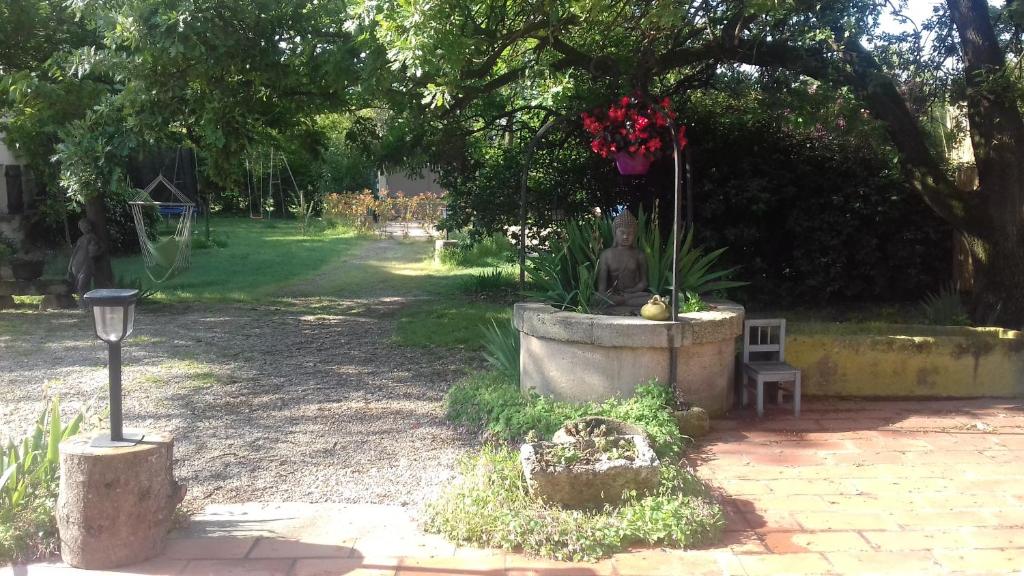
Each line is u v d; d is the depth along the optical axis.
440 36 6.45
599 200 11.26
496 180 11.72
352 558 3.61
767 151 10.38
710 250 10.16
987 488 4.43
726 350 5.84
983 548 3.68
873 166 10.15
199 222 25.08
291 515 4.12
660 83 9.84
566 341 5.61
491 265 16.45
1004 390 6.39
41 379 7.04
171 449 3.76
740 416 5.85
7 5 9.69
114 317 3.56
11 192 15.72
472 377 6.68
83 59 8.36
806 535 3.83
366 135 11.33
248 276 14.70
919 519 4.01
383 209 25.47
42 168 11.49
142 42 7.61
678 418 5.21
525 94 10.63
